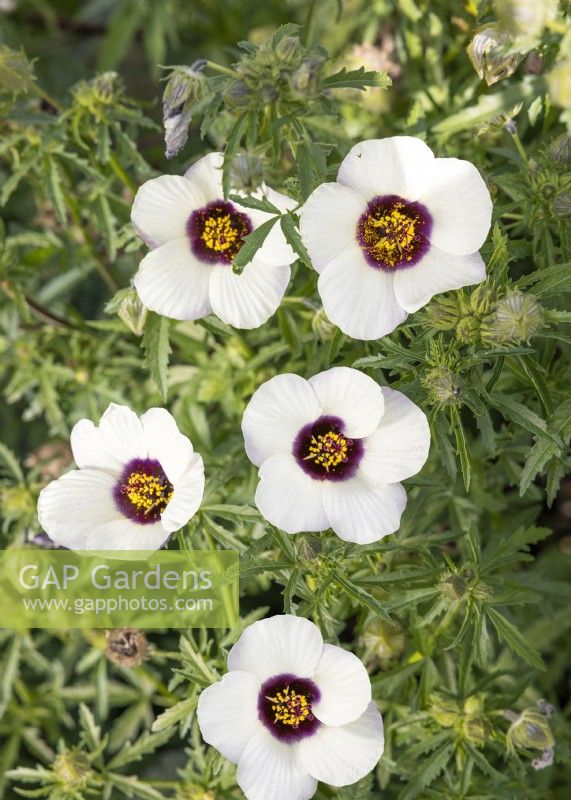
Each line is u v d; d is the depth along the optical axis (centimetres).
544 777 60
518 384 55
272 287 51
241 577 51
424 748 54
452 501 59
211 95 52
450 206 49
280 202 51
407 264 49
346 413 49
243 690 50
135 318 53
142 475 52
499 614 53
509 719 54
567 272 50
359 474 50
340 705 50
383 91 62
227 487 59
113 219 59
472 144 58
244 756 50
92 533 52
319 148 51
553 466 53
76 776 56
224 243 52
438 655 57
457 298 50
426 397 51
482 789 55
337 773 50
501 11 50
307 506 49
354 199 49
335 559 51
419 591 53
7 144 59
